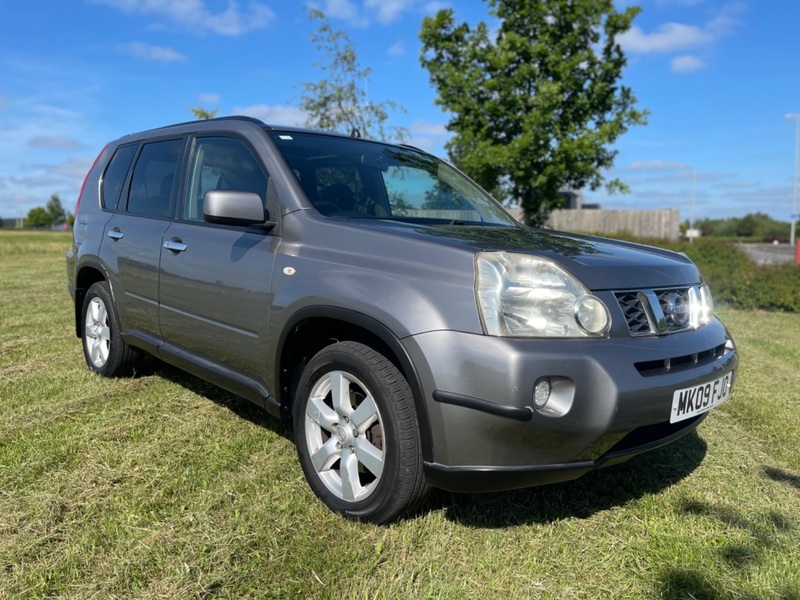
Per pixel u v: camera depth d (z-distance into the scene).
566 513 2.64
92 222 4.45
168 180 3.81
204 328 3.25
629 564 2.28
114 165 4.50
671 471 3.11
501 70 13.34
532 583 2.15
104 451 3.11
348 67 13.02
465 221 3.43
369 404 2.43
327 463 2.62
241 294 2.97
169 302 3.51
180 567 2.16
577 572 2.22
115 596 2.01
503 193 14.12
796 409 4.12
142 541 2.32
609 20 13.12
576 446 2.17
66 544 2.29
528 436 2.13
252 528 2.42
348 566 2.19
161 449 3.15
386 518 2.41
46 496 2.64
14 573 2.12
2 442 3.20
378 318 2.34
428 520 2.51
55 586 2.06
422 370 2.21
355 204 3.15
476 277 2.22
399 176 3.58
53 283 10.65
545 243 2.64
